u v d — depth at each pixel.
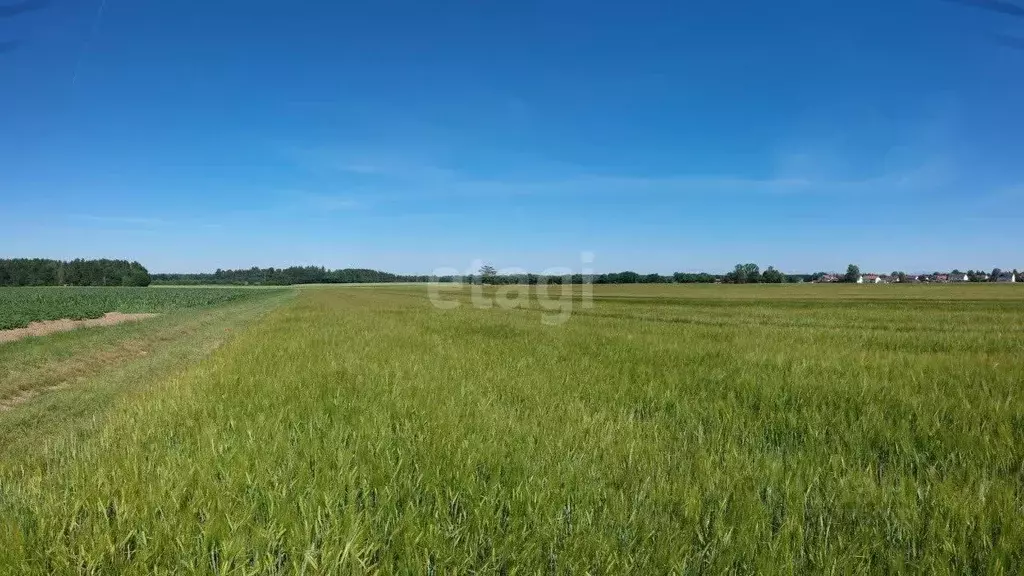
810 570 2.43
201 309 41.50
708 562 2.45
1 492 3.46
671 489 3.18
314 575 2.30
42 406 8.52
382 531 2.69
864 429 4.55
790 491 3.09
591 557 2.46
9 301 48.91
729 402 5.60
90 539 2.60
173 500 2.96
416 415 4.94
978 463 3.69
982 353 9.17
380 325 17.69
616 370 7.65
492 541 2.58
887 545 2.63
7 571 2.42
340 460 3.45
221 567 2.36
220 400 5.88
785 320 22.03
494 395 5.96
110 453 4.07
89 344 16.39
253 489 3.12
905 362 7.97
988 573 2.34
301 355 9.80
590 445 4.02
